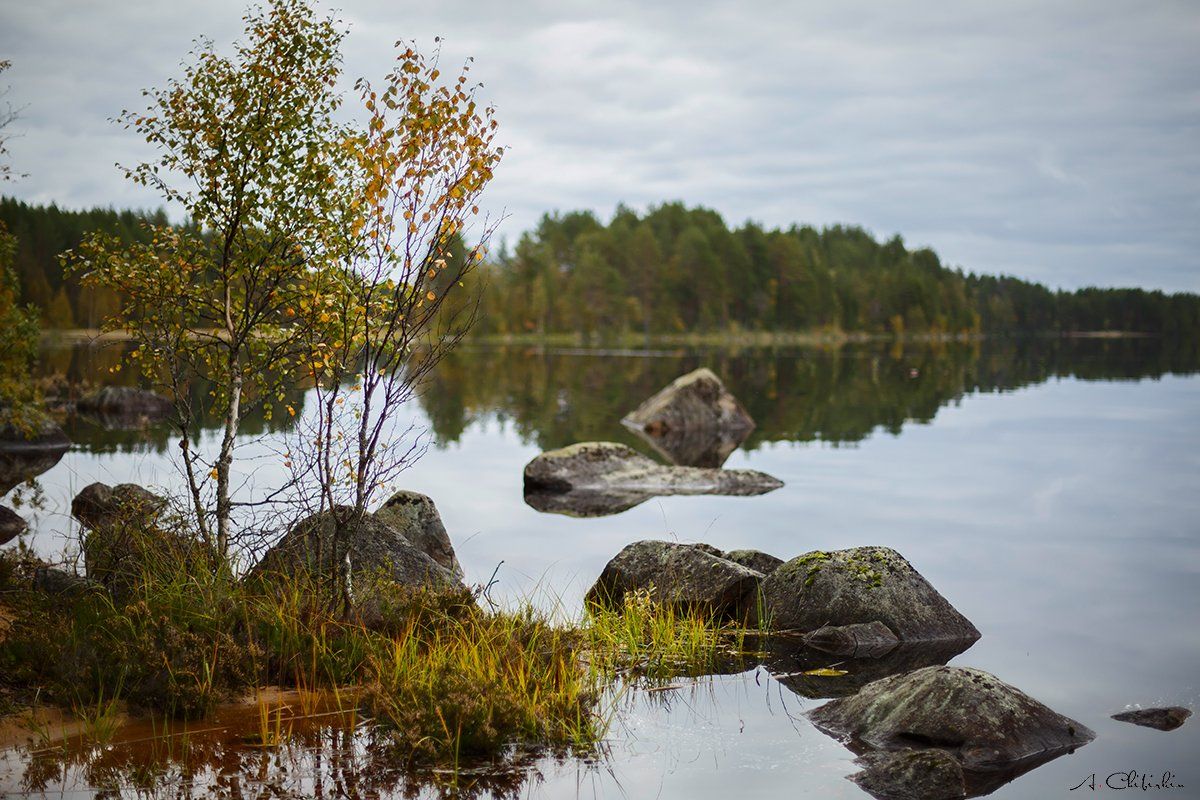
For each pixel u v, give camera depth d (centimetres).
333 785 533
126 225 7931
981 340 15612
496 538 1267
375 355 770
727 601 916
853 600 864
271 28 850
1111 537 1258
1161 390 4019
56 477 1616
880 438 2439
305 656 703
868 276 17138
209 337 874
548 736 607
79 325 7469
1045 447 2200
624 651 807
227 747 579
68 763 551
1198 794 543
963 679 634
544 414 3077
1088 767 579
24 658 679
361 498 766
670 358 7544
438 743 583
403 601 788
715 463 2017
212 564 820
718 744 609
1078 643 827
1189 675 746
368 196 739
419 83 738
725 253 14588
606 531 1319
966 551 1176
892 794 538
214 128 845
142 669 642
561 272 14862
